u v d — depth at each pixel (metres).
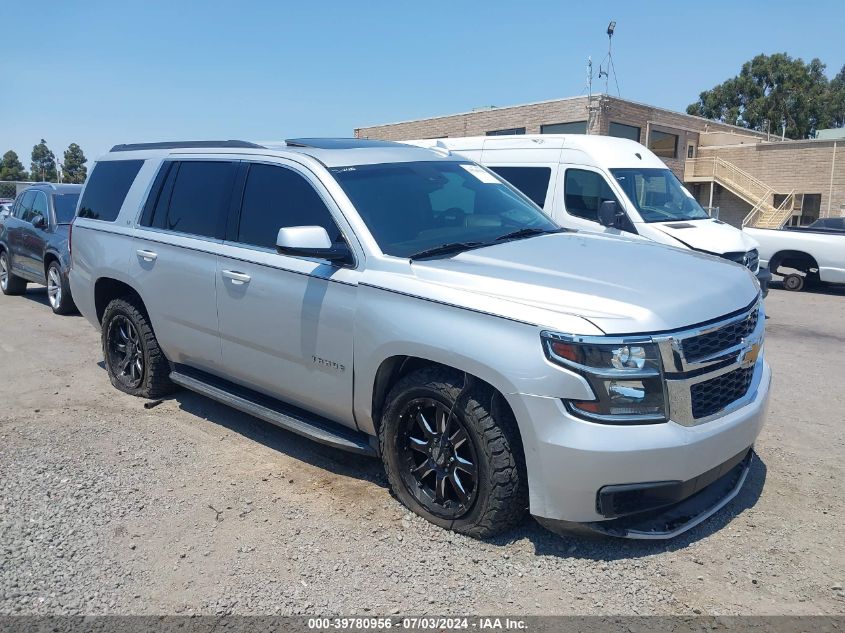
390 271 3.98
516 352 3.39
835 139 29.94
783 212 30.31
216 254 4.95
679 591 3.32
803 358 7.82
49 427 5.52
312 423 4.59
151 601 3.32
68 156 84.94
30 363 7.48
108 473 4.66
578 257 4.15
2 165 84.56
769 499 4.21
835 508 4.09
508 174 10.40
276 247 4.52
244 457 4.91
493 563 3.55
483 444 3.57
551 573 3.47
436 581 3.42
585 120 26.73
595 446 3.26
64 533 3.91
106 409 5.93
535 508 3.46
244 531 3.90
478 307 3.55
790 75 58.56
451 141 11.34
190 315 5.23
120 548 3.76
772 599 3.25
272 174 4.80
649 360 3.30
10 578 3.51
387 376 4.05
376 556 3.63
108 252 6.01
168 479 4.57
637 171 9.75
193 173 5.45
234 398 5.09
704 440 3.41
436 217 4.57
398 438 4.01
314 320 4.28
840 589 3.31
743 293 3.89
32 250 11.10
